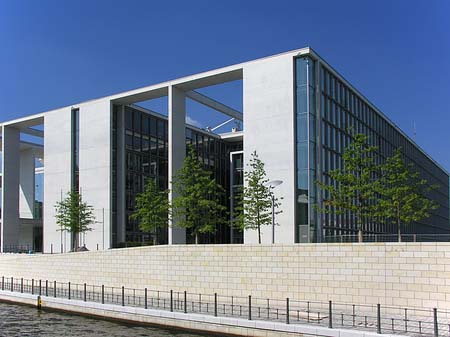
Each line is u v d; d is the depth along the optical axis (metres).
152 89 42.78
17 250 53.97
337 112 39.19
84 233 45.97
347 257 20.89
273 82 35.34
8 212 53.91
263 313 19.89
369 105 47.09
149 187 41.38
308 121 34.00
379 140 50.16
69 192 44.75
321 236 33.94
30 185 66.38
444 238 24.94
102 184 45.34
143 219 40.69
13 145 55.09
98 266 29.95
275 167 34.53
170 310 20.94
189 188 34.81
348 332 15.78
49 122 49.81
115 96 45.41
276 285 22.66
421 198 32.19
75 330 20.55
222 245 24.59
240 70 37.59
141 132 49.75
